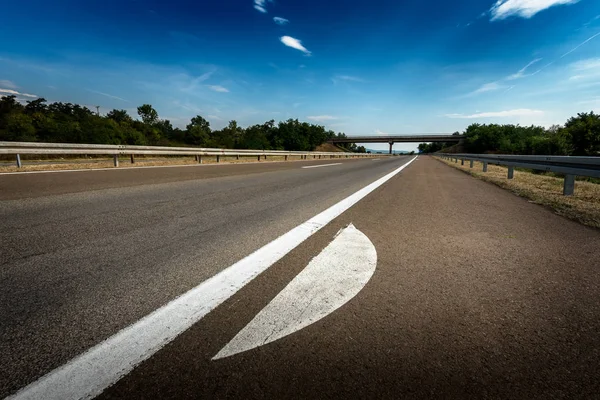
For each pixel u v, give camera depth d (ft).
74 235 8.98
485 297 5.51
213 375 3.53
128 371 3.55
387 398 3.26
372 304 5.19
